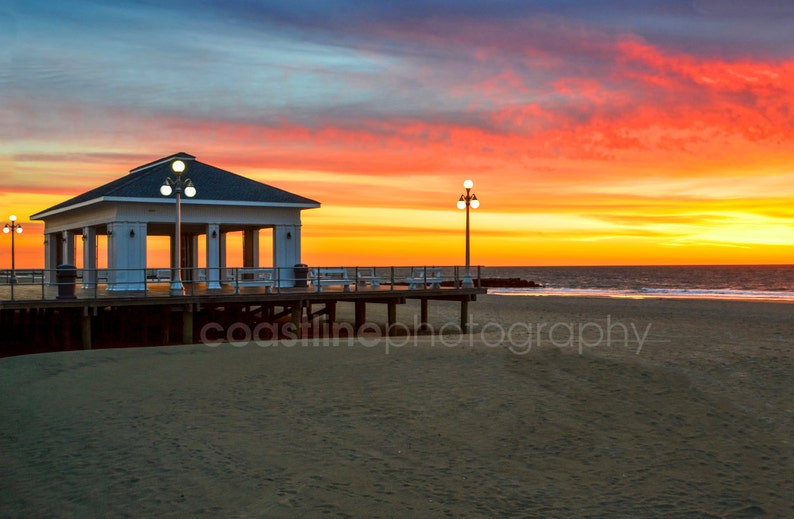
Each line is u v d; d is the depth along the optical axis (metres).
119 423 11.20
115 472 9.01
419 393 13.31
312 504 8.05
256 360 16.66
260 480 8.77
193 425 11.12
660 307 42.50
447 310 39.47
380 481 8.83
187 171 28.56
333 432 10.85
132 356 17.17
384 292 25.89
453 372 15.22
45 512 7.79
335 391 13.45
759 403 12.95
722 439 10.81
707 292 76.69
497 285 100.62
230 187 28.33
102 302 21.16
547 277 150.62
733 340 21.59
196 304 22.33
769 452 10.23
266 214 28.41
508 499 8.33
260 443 10.25
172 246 35.31
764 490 8.77
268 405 12.41
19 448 9.98
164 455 9.67
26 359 16.59
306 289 26.98
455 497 8.35
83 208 28.58
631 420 11.72
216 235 27.38
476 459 9.75
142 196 25.72
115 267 25.69
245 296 23.02
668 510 8.09
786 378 15.11
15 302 19.91
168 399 12.79
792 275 156.00
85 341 21.00
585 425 11.41
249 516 7.70
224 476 8.90
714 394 13.45
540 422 11.52
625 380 14.45
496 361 16.44
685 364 16.48
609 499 8.40
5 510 7.84
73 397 12.92
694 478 9.15
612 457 9.92
